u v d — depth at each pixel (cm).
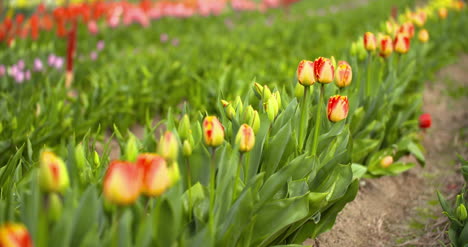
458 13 895
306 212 230
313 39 813
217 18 1138
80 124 392
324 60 246
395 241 329
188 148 199
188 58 593
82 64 589
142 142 293
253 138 203
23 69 514
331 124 302
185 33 958
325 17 1069
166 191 194
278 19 1102
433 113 553
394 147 400
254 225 234
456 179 402
